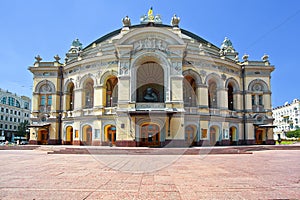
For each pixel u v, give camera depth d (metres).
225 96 41.16
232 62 42.91
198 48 41.91
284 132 114.31
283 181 9.66
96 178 9.84
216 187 8.43
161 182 9.10
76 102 40.59
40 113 43.81
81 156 22.86
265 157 22.06
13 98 103.81
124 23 43.09
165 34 34.16
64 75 44.19
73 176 10.38
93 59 38.91
